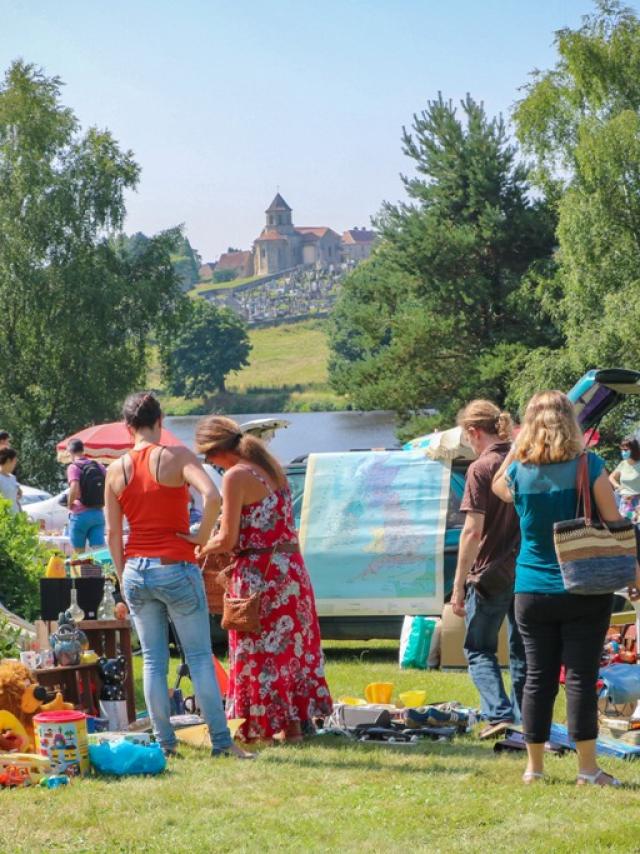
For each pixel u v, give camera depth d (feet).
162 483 38.52
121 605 45.70
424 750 39.52
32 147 262.26
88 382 258.57
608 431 190.08
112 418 265.34
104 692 43.75
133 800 33.24
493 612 41.75
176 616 38.93
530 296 241.96
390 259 260.62
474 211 253.85
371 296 268.21
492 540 41.29
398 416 263.90
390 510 65.10
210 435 41.78
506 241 245.65
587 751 34.30
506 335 243.40
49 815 31.71
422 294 258.16
